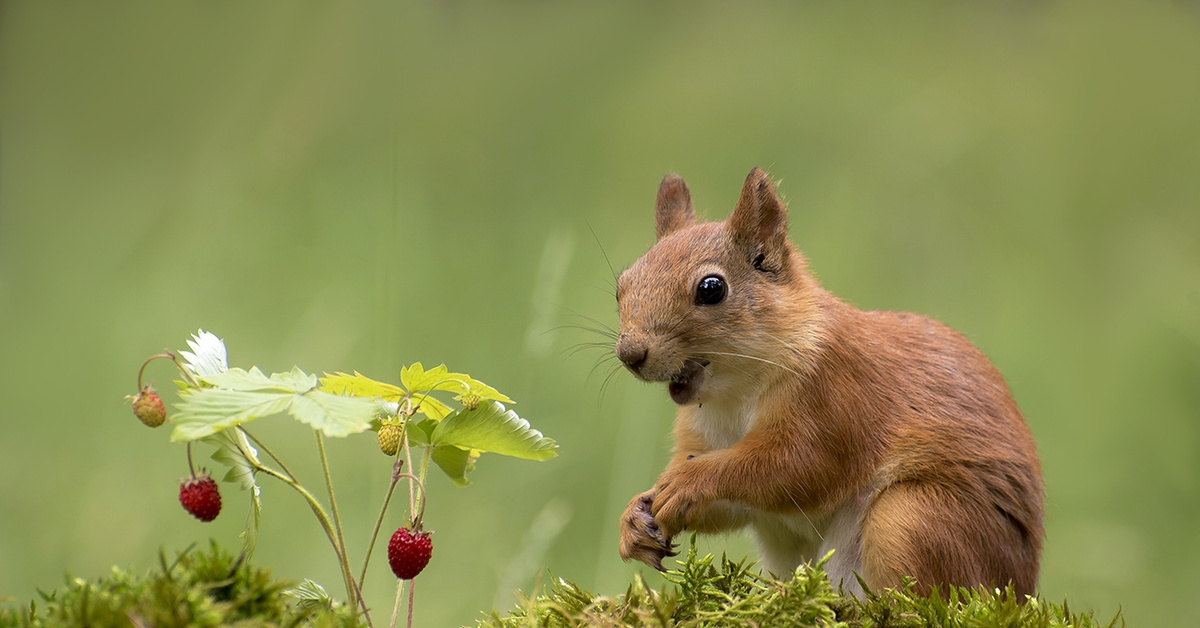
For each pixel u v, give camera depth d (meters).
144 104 17.06
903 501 7.55
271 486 11.37
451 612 10.45
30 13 17.81
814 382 7.84
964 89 17.95
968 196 16.22
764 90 17.77
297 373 4.84
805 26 18.98
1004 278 15.17
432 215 15.17
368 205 14.88
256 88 16.94
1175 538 12.52
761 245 8.27
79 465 11.97
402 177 15.50
